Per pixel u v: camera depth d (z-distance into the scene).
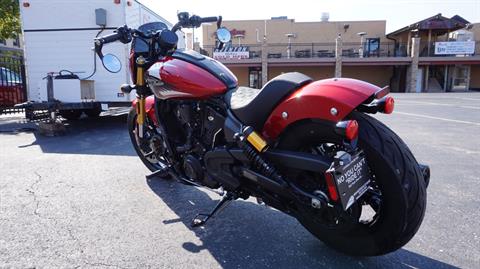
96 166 4.98
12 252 2.67
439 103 15.90
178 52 3.26
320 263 2.54
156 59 3.62
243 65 32.56
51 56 8.29
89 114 10.25
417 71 32.78
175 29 3.62
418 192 2.18
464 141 6.73
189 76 2.97
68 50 8.23
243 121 2.65
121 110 11.41
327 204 2.19
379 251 2.38
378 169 2.22
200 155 3.10
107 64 3.63
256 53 34.34
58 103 7.46
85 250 2.71
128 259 2.59
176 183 4.23
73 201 3.68
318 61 32.84
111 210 3.46
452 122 9.38
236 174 2.72
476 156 5.53
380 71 36.19
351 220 2.24
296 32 37.31
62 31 8.17
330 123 2.24
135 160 5.31
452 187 4.07
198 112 3.11
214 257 2.63
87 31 8.12
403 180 2.17
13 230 3.03
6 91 9.93
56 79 7.57
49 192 3.93
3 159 5.38
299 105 2.32
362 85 2.23
